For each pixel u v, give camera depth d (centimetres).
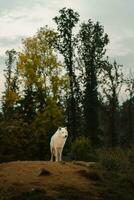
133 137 6625
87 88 6656
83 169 2144
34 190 1822
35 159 3897
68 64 6638
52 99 5503
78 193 1852
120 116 6875
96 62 6800
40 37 5850
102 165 2261
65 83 5709
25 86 5562
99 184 1991
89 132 6562
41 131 4288
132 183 2098
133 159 2366
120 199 1911
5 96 5553
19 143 3741
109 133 6450
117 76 6494
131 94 6619
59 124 5344
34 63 5616
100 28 6956
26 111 5328
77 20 6744
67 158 3606
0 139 3644
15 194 1816
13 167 2142
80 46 6812
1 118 4072
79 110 6669
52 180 1947
